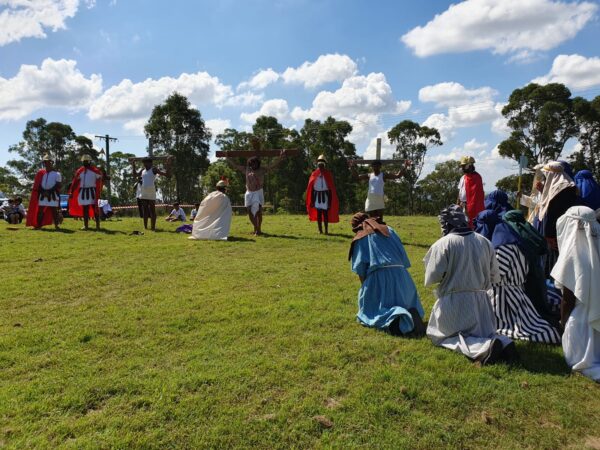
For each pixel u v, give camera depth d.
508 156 46.84
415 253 10.45
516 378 4.14
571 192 6.52
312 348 4.79
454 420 3.53
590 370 4.18
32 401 3.69
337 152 57.09
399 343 4.95
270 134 61.53
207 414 3.53
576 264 4.40
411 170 60.56
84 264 8.76
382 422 3.46
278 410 3.61
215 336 5.11
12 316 5.74
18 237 12.23
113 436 3.24
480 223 5.80
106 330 5.23
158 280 7.64
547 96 44.59
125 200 75.44
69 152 73.00
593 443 3.29
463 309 4.79
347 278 7.91
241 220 18.72
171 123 55.78
